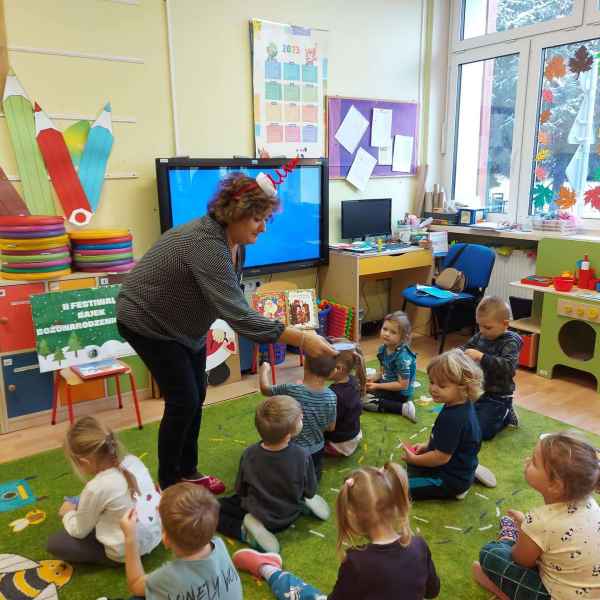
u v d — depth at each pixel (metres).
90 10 2.97
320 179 3.91
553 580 1.42
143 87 3.21
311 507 1.99
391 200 4.43
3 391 2.81
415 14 4.36
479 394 2.08
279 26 3.66
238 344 3.55
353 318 3.96
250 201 1.71
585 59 3.73
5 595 1.68
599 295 3.17
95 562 1.79
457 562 1.80
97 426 1.70
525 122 4.14
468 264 4.01
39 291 2.81
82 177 3.07
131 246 3.08
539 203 4.15
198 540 1.31
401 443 2.58
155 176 3.34
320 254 4.05
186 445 2.14
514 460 2.45
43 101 2.91
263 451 1.89
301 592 1.59
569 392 3.22
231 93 3.56
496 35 4.22
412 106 4.51
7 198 2.89
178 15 3.26
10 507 2.13
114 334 2.91
